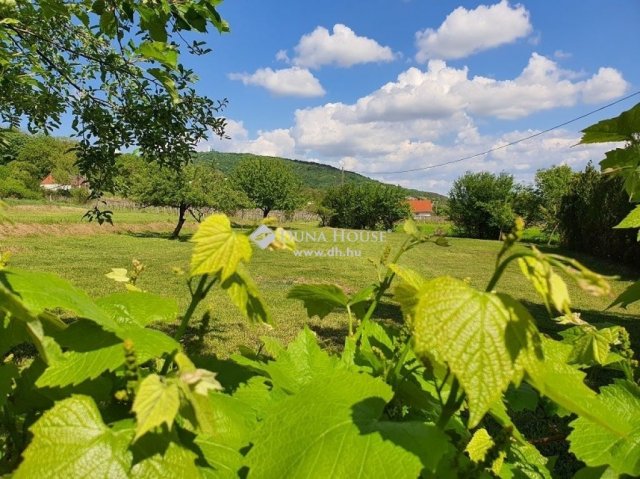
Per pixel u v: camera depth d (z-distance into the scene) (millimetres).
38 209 37125
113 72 4070
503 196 46344
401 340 1292
